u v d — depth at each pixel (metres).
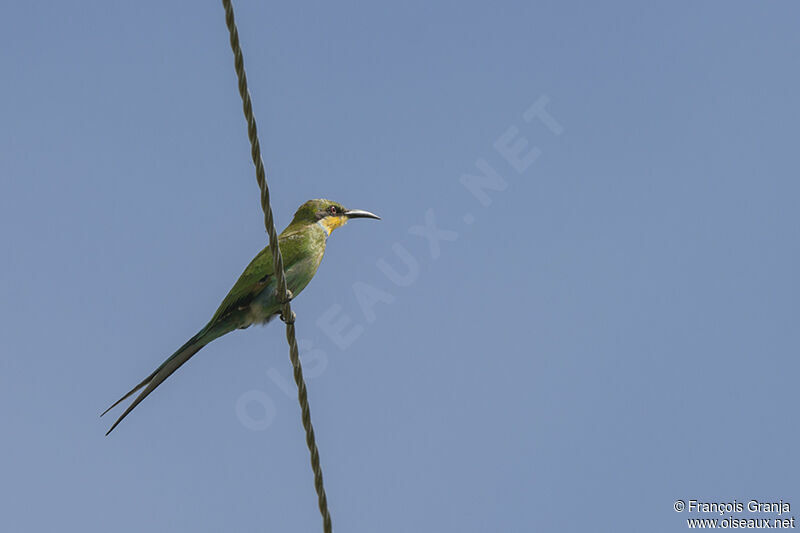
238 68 8.43
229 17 8.20
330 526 9.59
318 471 9.66
